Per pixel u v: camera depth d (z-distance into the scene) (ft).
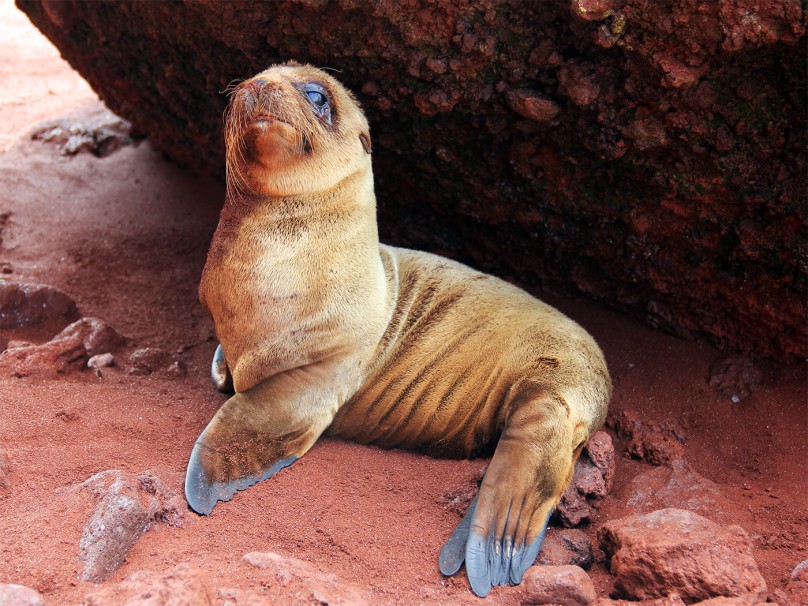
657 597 3.38
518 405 4.00
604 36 3.90
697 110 4.05
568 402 3.98
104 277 5.48
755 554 3.74
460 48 4.22
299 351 4.05
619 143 4.25
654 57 3.92
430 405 4.23
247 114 3.84
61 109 7.22
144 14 4.91
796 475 4.27
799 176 4.10
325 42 4.42
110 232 5.81
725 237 4.48
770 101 3.96
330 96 4.09
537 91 4.29
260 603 3.08
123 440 3.91
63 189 6.15
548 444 3.86
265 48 4.61
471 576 3.48
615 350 4.99
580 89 4.13
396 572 3.50
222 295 4.09
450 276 4.47
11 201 5.97
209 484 3.72
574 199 4.69
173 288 5.49
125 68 5.57
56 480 3.62
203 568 3.27
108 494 3.43
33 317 4.94
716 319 4.82
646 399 4.75
